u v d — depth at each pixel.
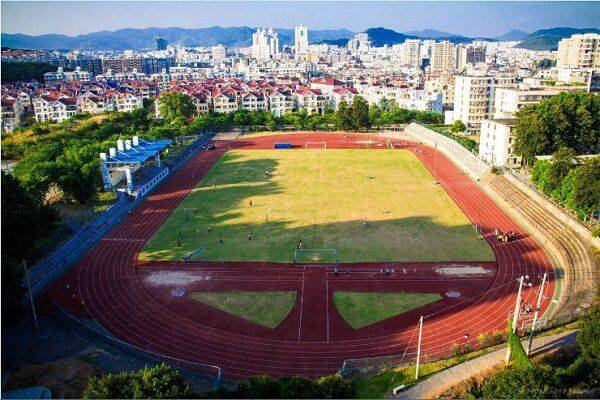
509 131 147.62
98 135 185.62
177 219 114.19
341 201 125.56
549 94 185.00
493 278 83.00
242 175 153.88
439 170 157.50
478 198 127.12
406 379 56.72
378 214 115.19
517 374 49.06
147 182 138.75
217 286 81.62
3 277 65.62
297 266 88.25
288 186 140.38
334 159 174.88
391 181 144.25
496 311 72.81
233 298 77.69
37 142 173.75
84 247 97.62
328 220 111.38
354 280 82.94
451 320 70.75
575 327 64.88
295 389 48.91
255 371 61.00
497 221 109.56
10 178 81.19
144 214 118.19
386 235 102.00
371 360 61.84
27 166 130.75
